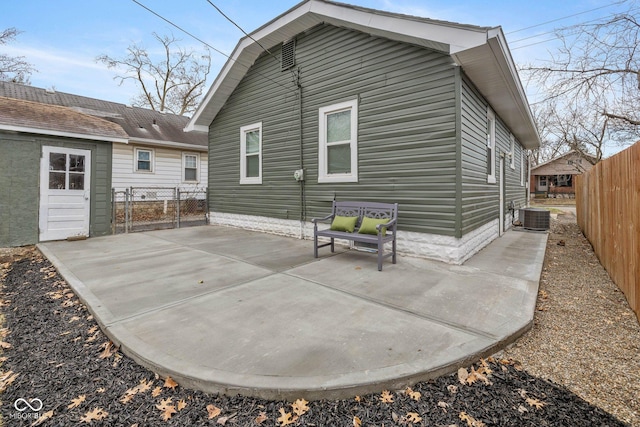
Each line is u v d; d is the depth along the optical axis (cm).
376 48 532
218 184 909
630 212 326
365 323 267
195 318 279
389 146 521
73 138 701
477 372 211
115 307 306
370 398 186
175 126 1434
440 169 467
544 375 212
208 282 384
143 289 359
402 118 504
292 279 394
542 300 349
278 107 712
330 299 325
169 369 201
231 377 192
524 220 898
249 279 395
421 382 198
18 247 634
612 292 370
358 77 559
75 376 210
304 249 577
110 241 673
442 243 472
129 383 203
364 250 554
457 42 408
